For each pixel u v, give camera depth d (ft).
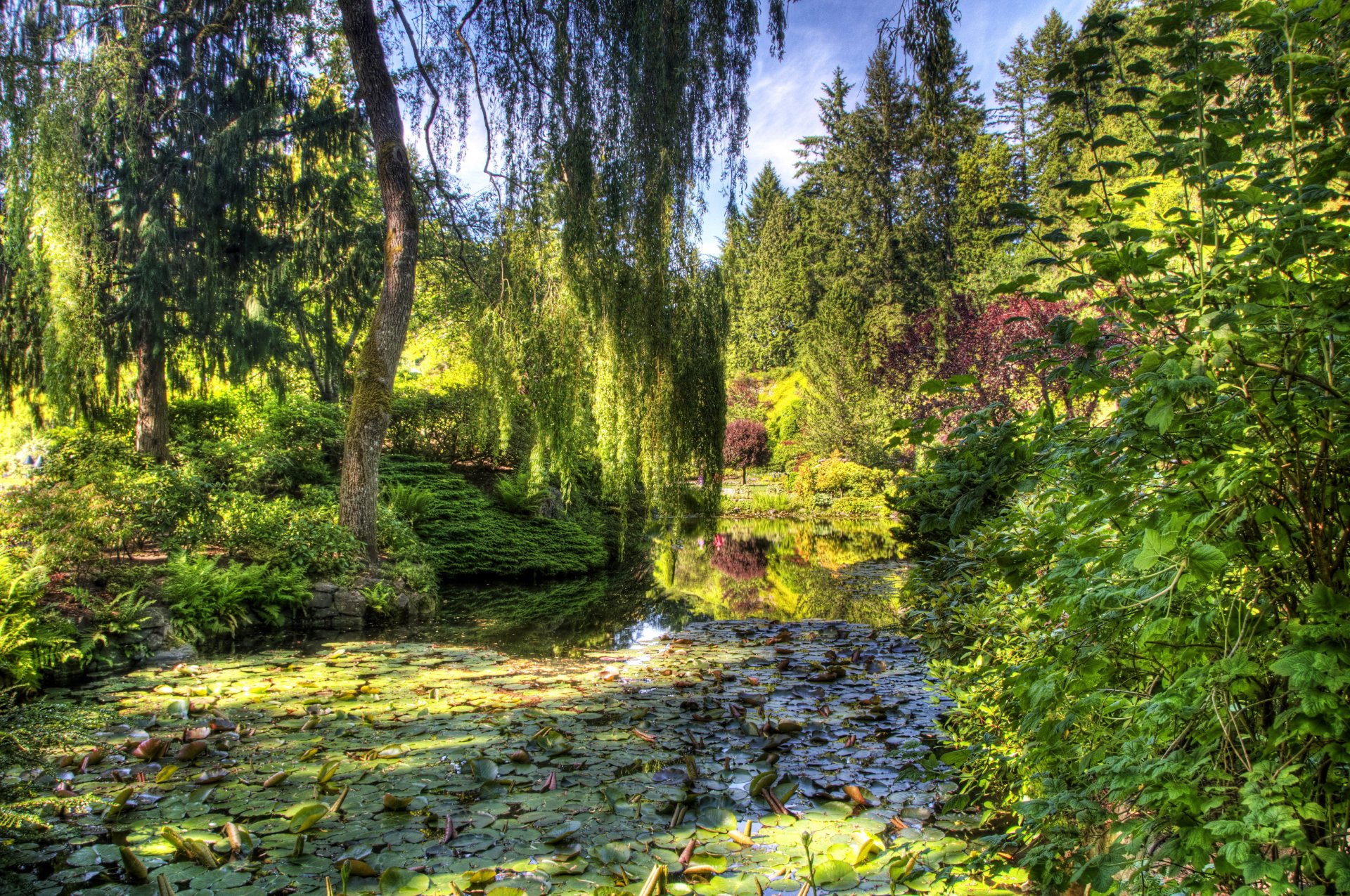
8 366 30.53
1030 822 5.07
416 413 44.29
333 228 39.04
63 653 16.07
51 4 26.84
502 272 26.94
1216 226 4.44
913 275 88.53
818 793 9.77
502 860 7.88
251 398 40.24
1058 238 4.98
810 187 110.52
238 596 22.13
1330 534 3.92
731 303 28.27
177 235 30.76
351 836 8.50
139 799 9.49
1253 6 4.26
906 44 13.05
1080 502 4.90
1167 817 3.91
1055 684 4.81
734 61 24.27
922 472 5.40
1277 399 3.78
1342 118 4.37
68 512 19.80
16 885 7.29
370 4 27.76
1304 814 3.27
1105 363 4.66
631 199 23.68
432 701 14.67
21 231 26.30
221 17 30.89
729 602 30.04
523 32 24.99
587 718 13.41
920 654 18.58
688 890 7.23
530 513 41.14
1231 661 3.75
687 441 27.61
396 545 30.35
